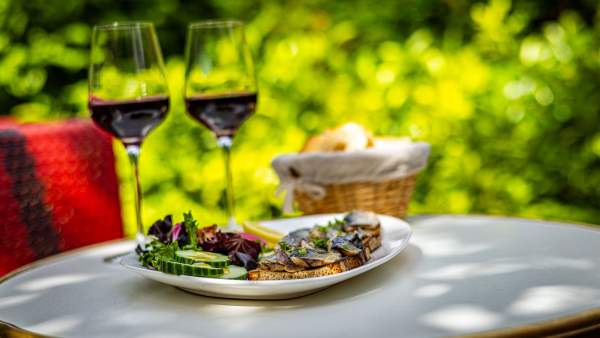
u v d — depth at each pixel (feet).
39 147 7.45
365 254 4.41
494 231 5.61
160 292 4.38
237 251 4.42
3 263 6.92
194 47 5.67
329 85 11.49
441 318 3.51
